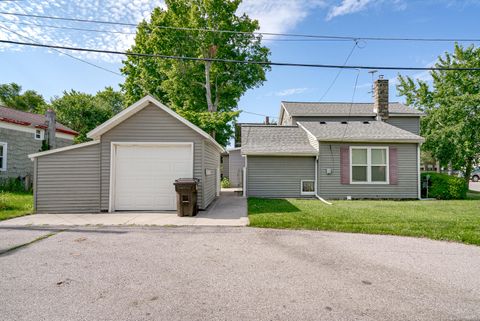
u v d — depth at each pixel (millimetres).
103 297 3186
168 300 3121
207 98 22953
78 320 2703
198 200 8938
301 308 2951
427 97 25938
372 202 11133
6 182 14922
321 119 20078
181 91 23406
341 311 2893
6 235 5867
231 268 4086
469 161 18531
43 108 31406
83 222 7129
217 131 22438
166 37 21719
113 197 8898
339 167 12742
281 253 4770
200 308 2945
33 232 6129
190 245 5211
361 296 3229
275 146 13414
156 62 24500
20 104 38656
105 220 7398
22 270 3980
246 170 12938
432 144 18344
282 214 7953
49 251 4824
